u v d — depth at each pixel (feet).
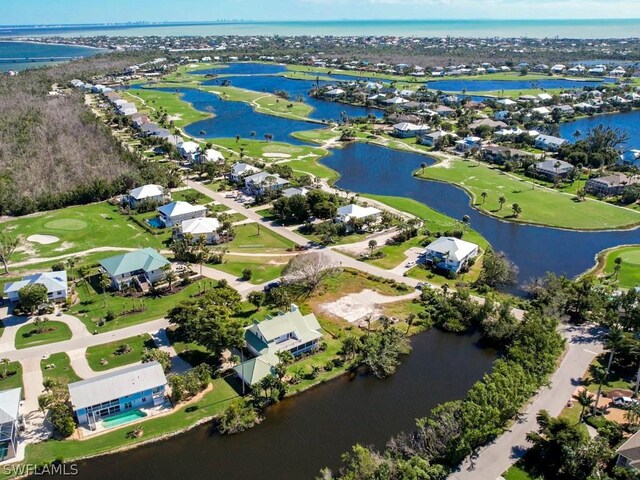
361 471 231.09
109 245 498.69
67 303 392.88
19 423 273.33
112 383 286.46
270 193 625.00
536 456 252.62
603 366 322.96
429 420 257.75
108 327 366.22
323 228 527.40
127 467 253.03
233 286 422.82
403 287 422.00
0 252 453.17
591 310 376.48
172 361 329.31
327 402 300.20
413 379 321.32
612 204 624.59
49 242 501.97
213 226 504.84
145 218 567.18
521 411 283.18
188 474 249.75
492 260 432.25
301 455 261.24
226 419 276.00
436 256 464.24
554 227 556.92
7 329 363.35
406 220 556.10
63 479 245.86
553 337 327.06
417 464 233.96
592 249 506.48
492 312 373.20
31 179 627.46
